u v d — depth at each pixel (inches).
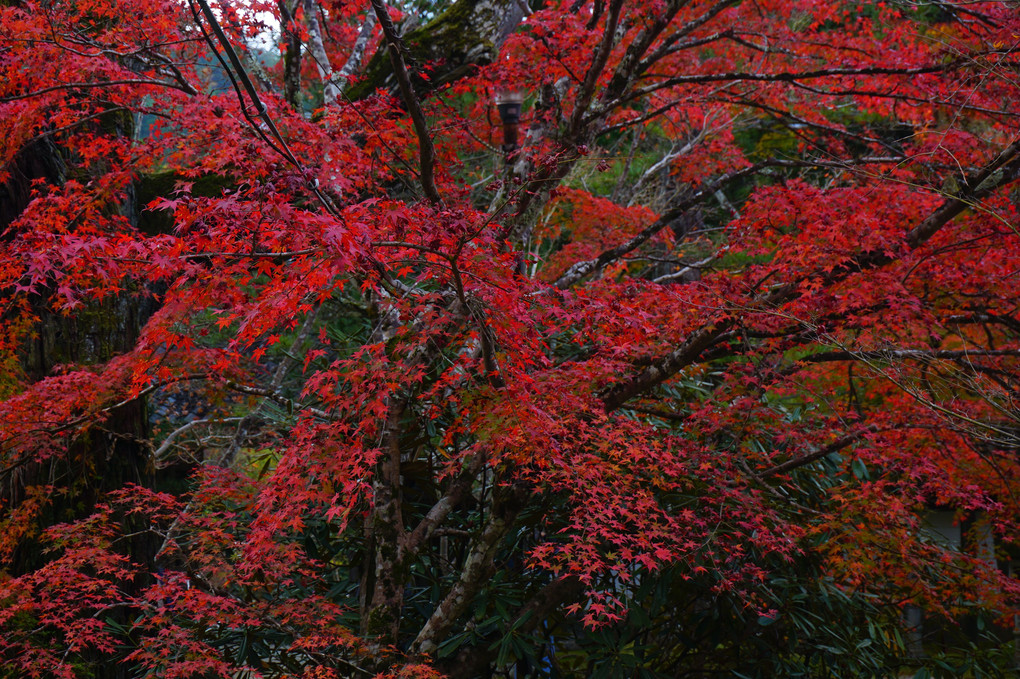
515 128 181.5
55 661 145.0
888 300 155.6
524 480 147.5
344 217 93.4
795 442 165.2
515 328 113.7
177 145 178.7
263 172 134.3
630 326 126.6
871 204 159.6
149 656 136.8
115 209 204.7
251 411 256.8
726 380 171.9
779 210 153.9
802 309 149.9
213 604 139.6
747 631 169.5
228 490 160.4
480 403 122.6
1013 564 245.8
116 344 199.5
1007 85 171.5
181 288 101.2
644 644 169.3
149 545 203.3
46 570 145.3
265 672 155.5
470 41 209.3
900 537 157.2
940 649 193.9
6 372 177.6
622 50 240.1
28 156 188.4
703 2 221.8
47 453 166.4
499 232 134.7
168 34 179.2
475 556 149.9
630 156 364.5
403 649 167.8
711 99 212.1
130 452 202.5
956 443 181.2
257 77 201.0
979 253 173.0
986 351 167.9
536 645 167.0
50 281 186.2
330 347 228.2
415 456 182.7
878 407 205.6
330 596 170.4
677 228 395.2
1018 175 155.6
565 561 158.7
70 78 165.6
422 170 125.7
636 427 152.6
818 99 233.8
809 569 167.6
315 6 200.8
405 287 139.0
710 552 139.8
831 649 166.6
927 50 204.4
